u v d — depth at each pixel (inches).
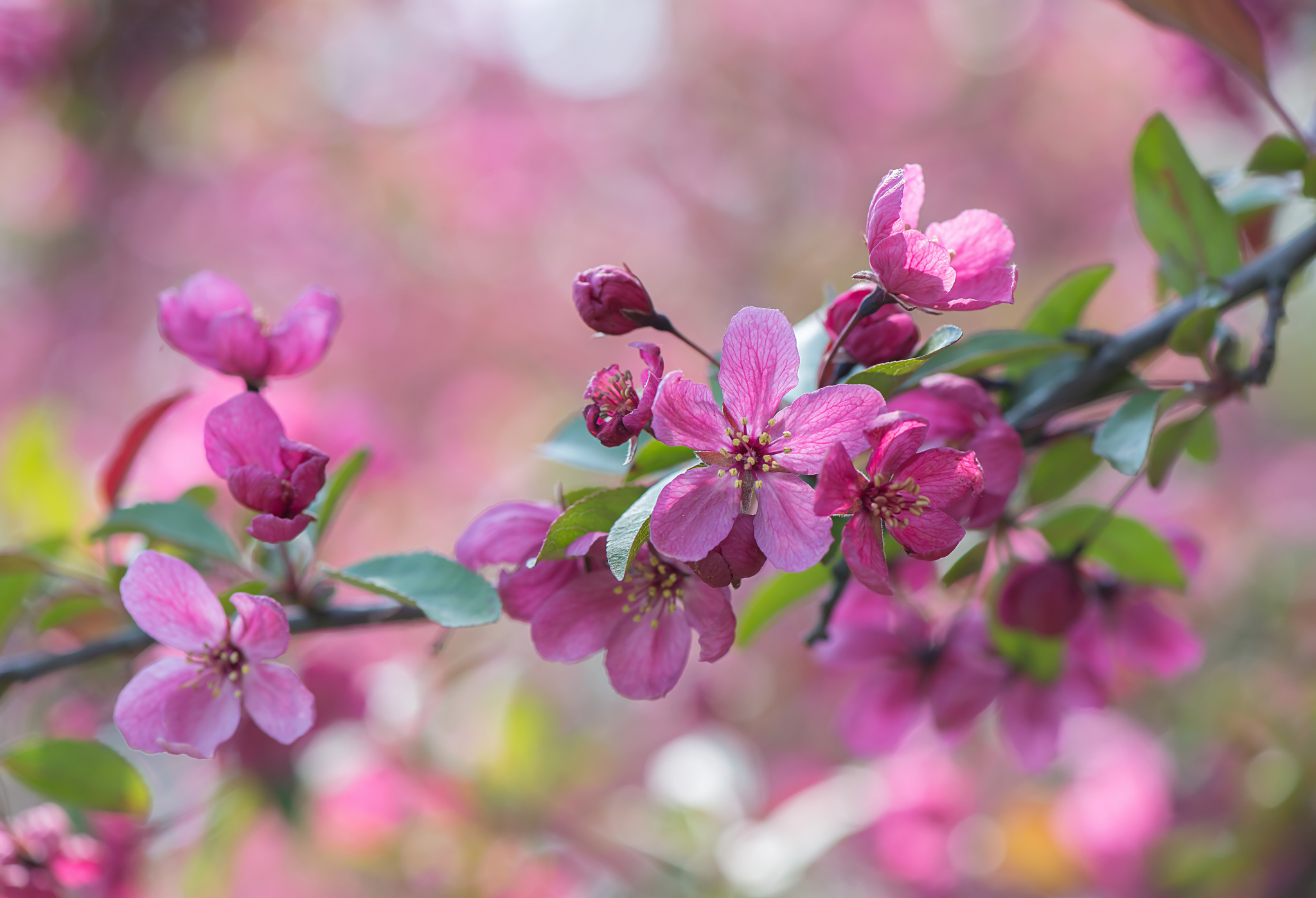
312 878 58.4
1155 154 31.4
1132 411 30.1
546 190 102.7
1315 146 32.2
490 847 48.7
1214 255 31.4
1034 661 32.7
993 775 62.9
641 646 29.0
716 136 106.0
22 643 42.1
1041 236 99.9
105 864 35.2
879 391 29.2
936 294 28.7
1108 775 53.8
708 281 103.5
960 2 102.3
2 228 94.0
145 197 94.4
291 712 29.0
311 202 99.1
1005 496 29.8
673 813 47.4
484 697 50.4
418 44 102.3
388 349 97.7
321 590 30.6
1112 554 32.3
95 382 95.2
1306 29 47.4
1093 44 97.6
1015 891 53.4
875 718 33.4
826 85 104.7
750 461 28.4
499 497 80.9
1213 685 58.2
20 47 80.0
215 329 30.5
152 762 50.5
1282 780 48.3
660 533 28.1
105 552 32.9
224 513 39.8
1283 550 72.1
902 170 29.0
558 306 101.5
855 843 53.8
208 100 91.8
